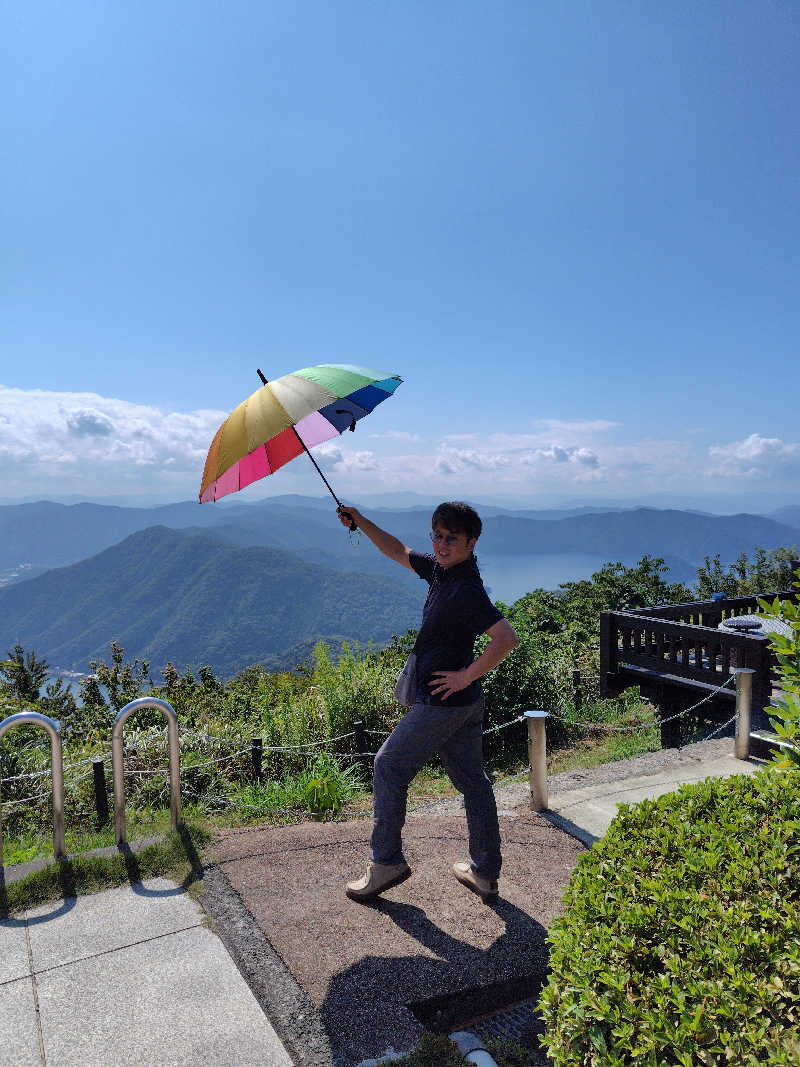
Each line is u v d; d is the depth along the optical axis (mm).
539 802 4875
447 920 3221
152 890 3564
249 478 3715
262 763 8016
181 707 10406
